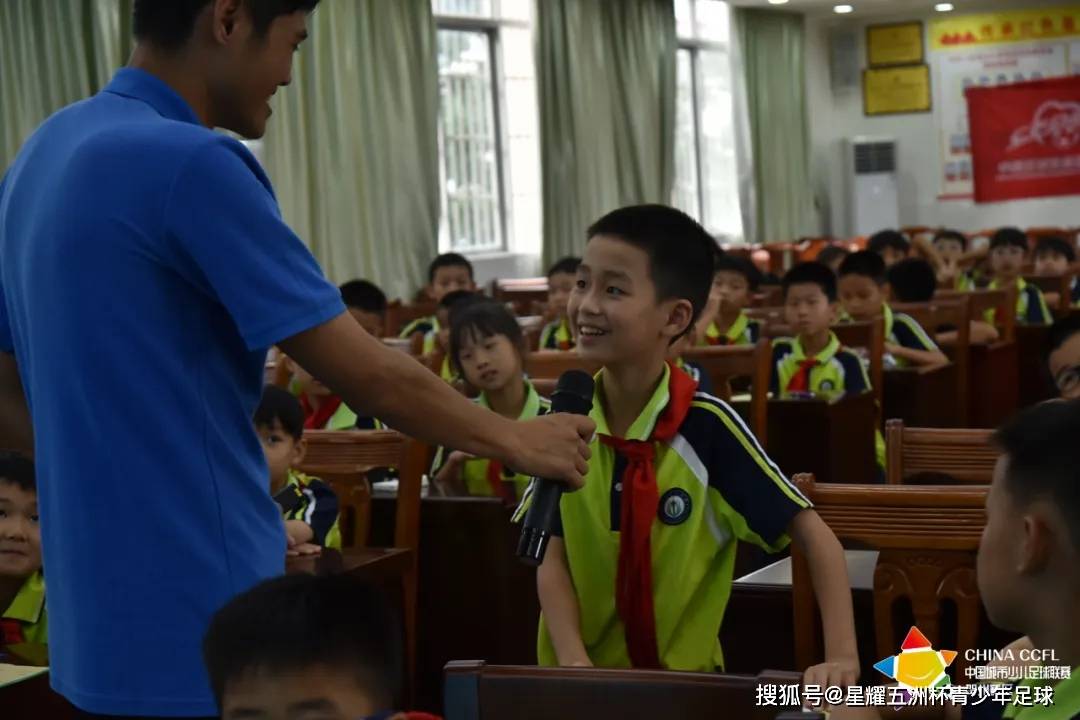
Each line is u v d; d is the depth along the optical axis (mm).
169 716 1201
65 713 1649
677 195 11094
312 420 3816
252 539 1255
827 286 4492
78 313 1208
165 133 1221
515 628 3035
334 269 7543
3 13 5828
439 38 8719
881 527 1791
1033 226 13281
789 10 12414
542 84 9203
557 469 1353
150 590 1200
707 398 1715
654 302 1644
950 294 6148
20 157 1331
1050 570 982
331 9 7492
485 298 3518
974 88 13344
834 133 13727
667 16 10359
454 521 3066
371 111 7762
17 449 1446
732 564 1734
